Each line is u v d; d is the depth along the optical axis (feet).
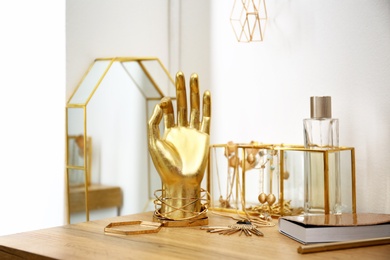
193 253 3.30
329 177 4.21
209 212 4.79
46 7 5.39
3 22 5.84
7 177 5.86
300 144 5.02
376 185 4.54
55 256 3.25
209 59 5.77
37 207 5.58
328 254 3.25
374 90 4.54
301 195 4.41
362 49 4.61
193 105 4.53
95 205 5.43
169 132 4.49
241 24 5.47
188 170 4.25
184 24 5.99
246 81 5.45
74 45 5.27
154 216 4.31
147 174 5.96
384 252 3.29
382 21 4.48
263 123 5.32
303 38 4.99
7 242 3.63
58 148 5.34
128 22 5.71
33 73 5.55
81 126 5.16
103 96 5.43
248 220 4.27
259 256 3.21
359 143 4.64
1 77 5.90
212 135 5.78
